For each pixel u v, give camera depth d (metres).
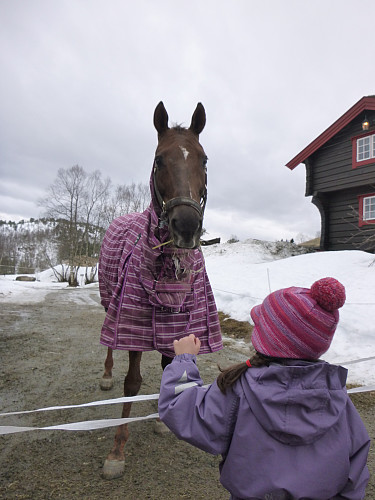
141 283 2.50
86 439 2.88
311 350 1.13
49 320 7.74
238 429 1.16
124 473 2.44
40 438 2.88
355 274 8.38
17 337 6.05
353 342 5.18
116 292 2.60
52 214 30.16
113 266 2.99
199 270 2.68
